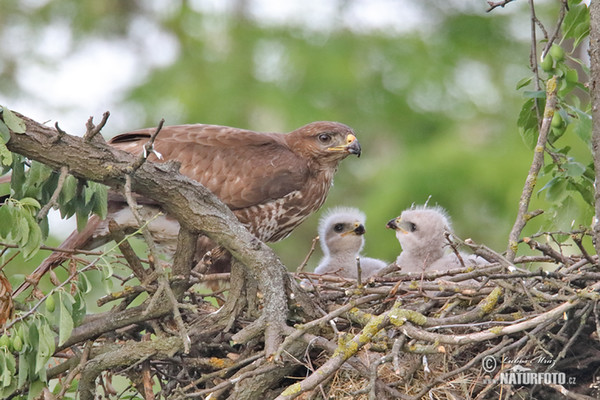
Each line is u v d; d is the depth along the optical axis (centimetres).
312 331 1045
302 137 1429
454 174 2259
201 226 1037
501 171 2247
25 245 952
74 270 1041
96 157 975
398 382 1019
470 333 1012
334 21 2700
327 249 1438
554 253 1018
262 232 1384
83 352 1057
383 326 950
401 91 2577
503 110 2541
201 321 1070
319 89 2569
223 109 2569
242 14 2744
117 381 1488
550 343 1000
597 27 1016
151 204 1234
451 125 2512
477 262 1268
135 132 1357
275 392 1064
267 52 2661
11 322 966
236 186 1340
